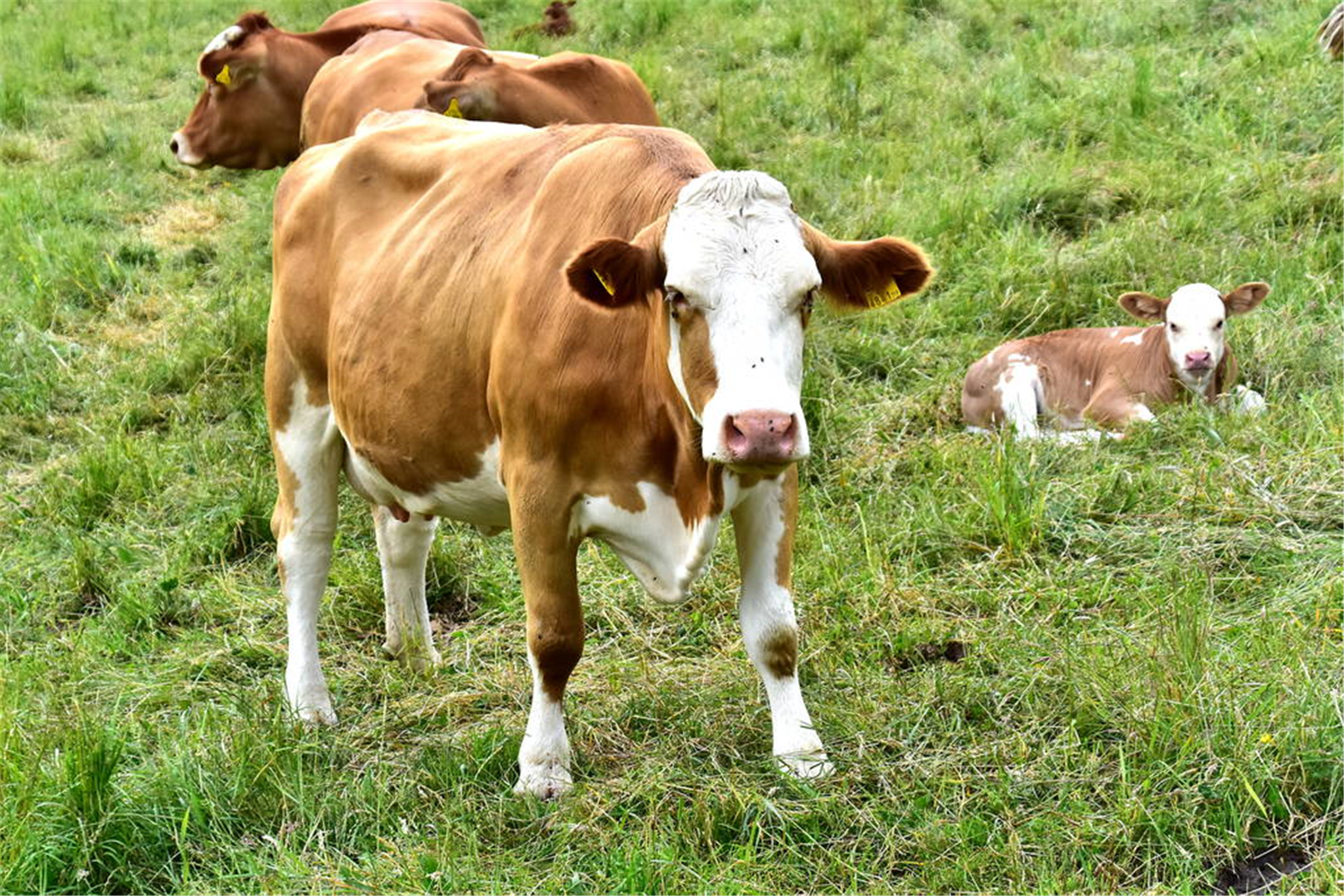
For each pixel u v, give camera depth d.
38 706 7.47
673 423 5.71
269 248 14.37
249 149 15.29
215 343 11.95
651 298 5.67
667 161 6.10
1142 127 13.89
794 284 5.27
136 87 19.95
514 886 5.58
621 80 12.45
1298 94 13.92
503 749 6.54
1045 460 8.88
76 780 6.11
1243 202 12.23
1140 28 16.39
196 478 10.22
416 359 6.61
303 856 5.82
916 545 8.02
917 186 13.50
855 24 17.47
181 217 15.60
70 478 10.30
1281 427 8.77
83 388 11.82
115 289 13.77
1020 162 13.78
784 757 6.12
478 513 6.89
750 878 5.45
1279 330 10.31
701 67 17.77
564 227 6.11
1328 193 11.96
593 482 5.95
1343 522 7.61
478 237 6.51
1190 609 6.58
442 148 7.18
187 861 5.89
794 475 6.16
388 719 7.20
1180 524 7.79
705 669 7.17
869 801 5.90
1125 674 6.24
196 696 7.63
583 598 8.02
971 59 16.61
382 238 7.09
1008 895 5.20
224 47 14.84
